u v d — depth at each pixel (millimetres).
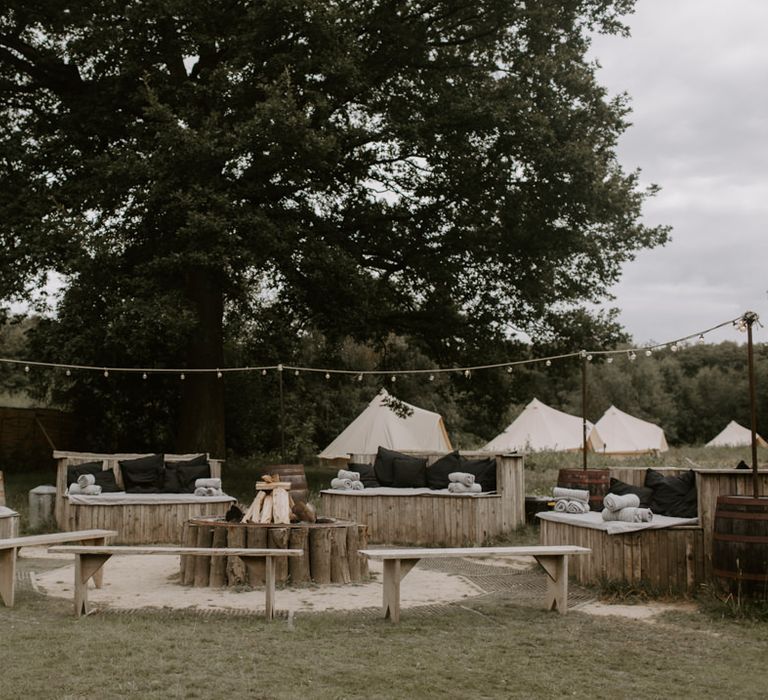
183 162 17734
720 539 7773
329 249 19016
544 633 6684
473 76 21656
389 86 21578
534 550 7453
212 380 20891
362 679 5227
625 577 8555
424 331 23141
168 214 18438
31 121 21766
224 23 19250
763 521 7512
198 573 8914
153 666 5383
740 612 7355
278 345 22016
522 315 22688
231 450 28312
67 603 7801
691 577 8438
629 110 21219
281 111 17141
